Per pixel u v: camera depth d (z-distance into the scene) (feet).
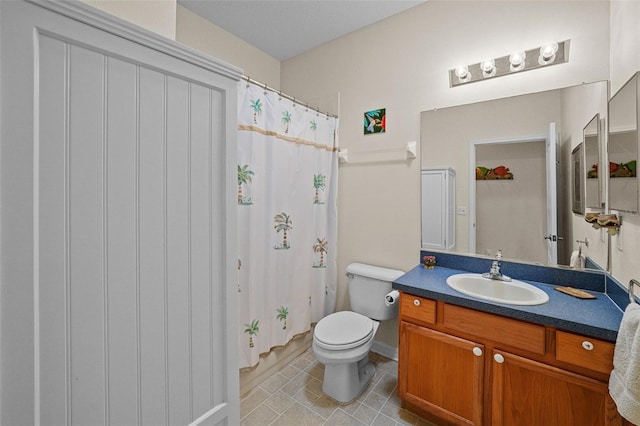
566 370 3.83
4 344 1.60
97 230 1.93
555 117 5.26
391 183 7.22
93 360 1.93
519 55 5.42
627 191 3.79
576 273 5.05
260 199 6.02
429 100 6.60
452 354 4.75
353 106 7.78
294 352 7.30
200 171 2.48
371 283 6.86
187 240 2.41
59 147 1.76
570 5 5.07
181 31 6.72
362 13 6.96
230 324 2.72
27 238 1.65
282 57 9.05
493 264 5.62
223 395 2.70
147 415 2.20
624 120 3.88
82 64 1.83
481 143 6.02
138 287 2.13
